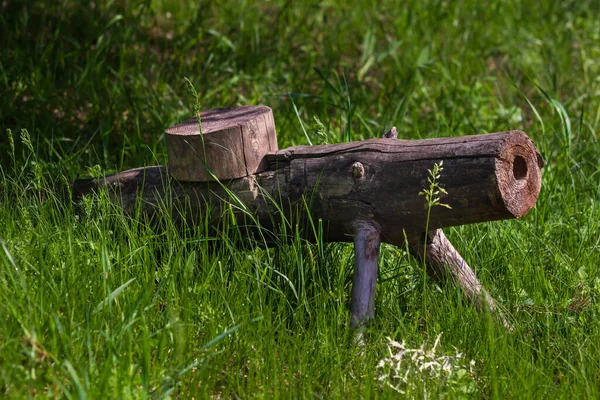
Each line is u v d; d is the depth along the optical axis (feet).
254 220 19.39
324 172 18.81
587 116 33.78
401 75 35.81
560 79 37.81
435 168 17.30
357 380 17.15
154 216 20.83
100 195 20.84
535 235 23.35
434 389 16.87
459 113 33.47
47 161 26.55
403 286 20.76
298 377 17.37
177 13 39.32
